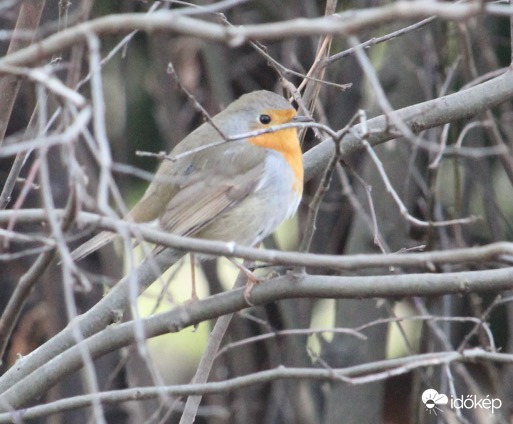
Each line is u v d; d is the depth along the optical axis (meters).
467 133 12.16
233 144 9.14
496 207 11.93
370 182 11.72
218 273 12.91
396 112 8.42
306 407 12.45
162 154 6.36
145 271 8.54
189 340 14.59
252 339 9.25
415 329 13.55
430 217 11.02
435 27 11.91
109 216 5.17
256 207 9.09
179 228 8.84
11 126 11.68
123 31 5.89
